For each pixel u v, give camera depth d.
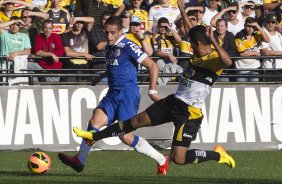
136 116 19.17
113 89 20.67
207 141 28.88
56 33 32.56
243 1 37.78
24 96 28.34
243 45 32.78
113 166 24.11
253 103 29.08
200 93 18.84
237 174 21.98
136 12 34.91
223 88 28.97
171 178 20.69
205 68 18.75
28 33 33.59
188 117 18.94
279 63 32.12
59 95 28.45
